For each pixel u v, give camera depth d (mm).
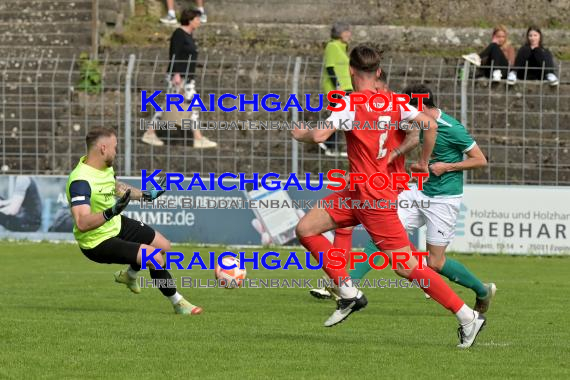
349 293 20422
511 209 40375
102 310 25406
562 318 24719
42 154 44188
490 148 43812
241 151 45094
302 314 25141
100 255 24641
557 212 40250
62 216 42281
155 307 26156
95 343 20203
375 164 19688
